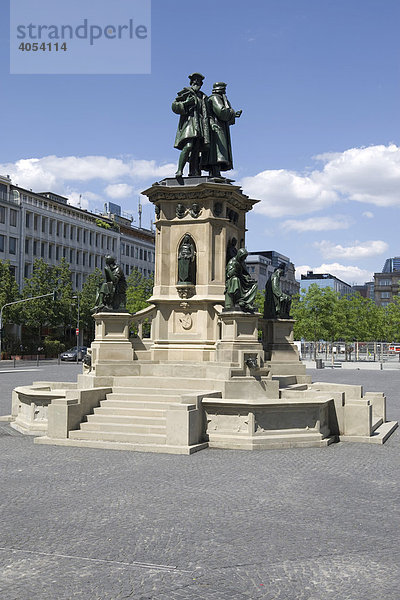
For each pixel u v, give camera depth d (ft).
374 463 38.19
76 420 45.06
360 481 33.19
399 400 80.02
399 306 267.59
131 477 33.42
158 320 56.24
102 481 32.45
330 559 21.42
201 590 18.75
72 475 33.81
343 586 19.10
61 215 267.80
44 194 284.20
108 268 56.08
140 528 24.66
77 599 18.08
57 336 252.42
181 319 56.18
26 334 236.84
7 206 233.14
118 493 30.01
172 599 18.12
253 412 43.39
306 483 32.55
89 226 288.92
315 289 208.85
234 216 59.82
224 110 58.59
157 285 57.47
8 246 234.58
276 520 25.90
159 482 32.32
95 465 36.47
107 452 40.60
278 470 35.65
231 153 60.64
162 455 39.75
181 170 57.67
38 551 22.03
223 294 56.29
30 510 27.14
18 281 240.12
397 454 41.52
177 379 49.96
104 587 18.93
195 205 56.85
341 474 34.88
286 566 20.71
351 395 53.98
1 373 134.21
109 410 46.37
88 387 51.65
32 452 40.52
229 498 29.32
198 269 56.54
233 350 48.78
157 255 58.13
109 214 335.67
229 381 47.55
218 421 43.93
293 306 214.90
